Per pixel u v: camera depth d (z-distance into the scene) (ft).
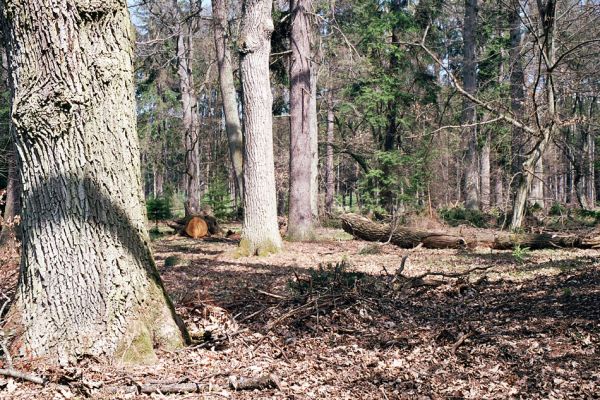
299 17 56.29
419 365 17.52
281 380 15.93
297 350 19.06
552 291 26.50
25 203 16.57
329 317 22.75
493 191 111.24
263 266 38.65
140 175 17.93
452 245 49.37
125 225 17.10
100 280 16.44
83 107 16.37
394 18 83.82
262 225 44.27
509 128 73.77
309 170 56.44
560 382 15.34
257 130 43.91
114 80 16.97
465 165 101.30
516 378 15.89
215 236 66.44
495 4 92.43
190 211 88.89
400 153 86.63
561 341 18.80
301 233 55.67
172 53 91.30
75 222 16.31
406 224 62.18
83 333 16.28
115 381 15.08
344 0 83.92
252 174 44.11
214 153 126.52
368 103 85.30
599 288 25.61
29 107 16.01
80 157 16.39
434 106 91.56
